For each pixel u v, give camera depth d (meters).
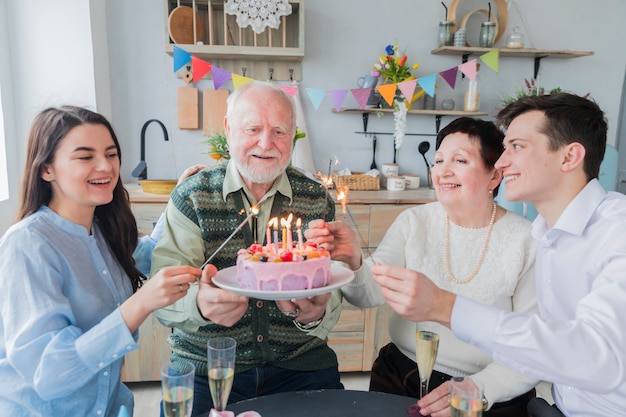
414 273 0.89
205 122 3.01
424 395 1.10
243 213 1.42
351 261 1.36
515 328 0.84
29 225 1.09
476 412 0.84
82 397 1.12
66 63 2.63
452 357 1.43
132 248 1.35
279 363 1.43
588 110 1.07
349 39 3.05
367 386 2.56
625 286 0.84
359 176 2.88
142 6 2.87
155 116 2.99
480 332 0.87
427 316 0.90
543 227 1.23
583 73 3.24
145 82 2.95
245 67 3.00
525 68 3.20
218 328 1.36
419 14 3.07
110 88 2.91
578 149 1.07
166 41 2.71
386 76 2.93
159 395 2.44
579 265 1.10
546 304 1.24
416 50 3.11
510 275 1.43
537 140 1.10
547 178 1.11
